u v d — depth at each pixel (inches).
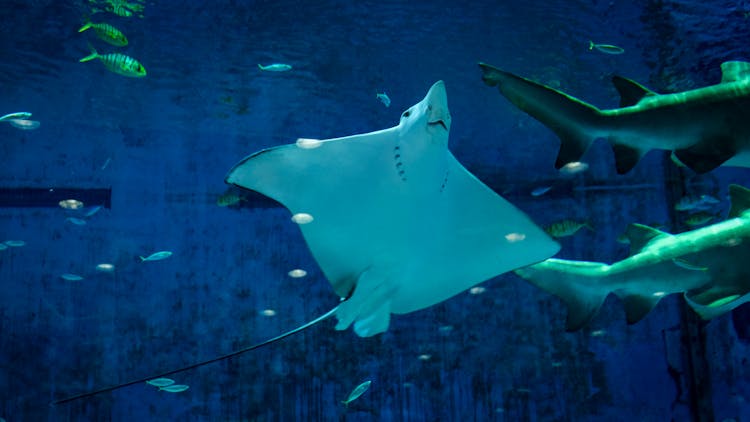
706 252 131.6
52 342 307.9
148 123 351.3
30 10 254.4
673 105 95.0
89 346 311.1
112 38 170.6
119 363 311.9
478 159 396.5
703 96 94.7
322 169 123.6
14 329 305.0
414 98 348.8
